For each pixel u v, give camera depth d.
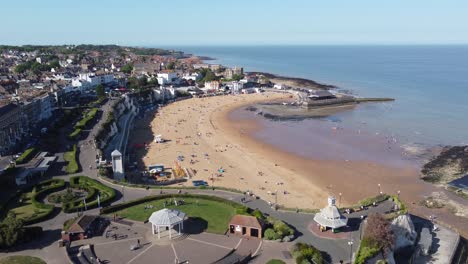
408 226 89.75
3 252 78.12
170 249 79.81
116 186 115.69
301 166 159.38
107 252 78.75
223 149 182.38
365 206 102.88
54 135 168.38
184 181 140.88
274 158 169.62
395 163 162.12
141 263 74.62
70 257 76.50
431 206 122.25
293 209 100.44
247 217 87.06
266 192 131.25
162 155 172.62
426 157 168.75
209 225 90.88
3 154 142.62
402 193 132.62
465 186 135.00
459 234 99.56
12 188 112.06
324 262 75.12
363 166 158.88
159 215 84.69
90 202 102.00
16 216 94.31
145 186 115.38
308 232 87.81
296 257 74.31
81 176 120.12
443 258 85.94
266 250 79.75
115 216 94.81
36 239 83.94
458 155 168.50
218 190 114.62
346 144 190.25
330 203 90.75
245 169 155.25
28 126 183.00
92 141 159.50
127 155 170.25
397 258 85.12
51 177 120.62
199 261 75.06
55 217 94.88
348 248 80.69
